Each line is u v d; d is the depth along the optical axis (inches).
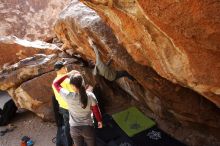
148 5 87.8
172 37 93.7
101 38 159.2
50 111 233.5
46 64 238.1
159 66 121.8
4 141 219.3
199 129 185.6
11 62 278.7
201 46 91.9
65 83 155.9
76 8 188.9
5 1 424.5
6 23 420.2
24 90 232.2
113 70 176.6
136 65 153.6
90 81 242.8
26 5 438.6
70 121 155.7
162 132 203.6
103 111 237.5
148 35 107.0
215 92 107.4
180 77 112.4
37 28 435.5
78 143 163.0
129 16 106.1
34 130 228.7
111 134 205.8
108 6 108.5
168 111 193.5
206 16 81.3
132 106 237.0
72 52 255.3
